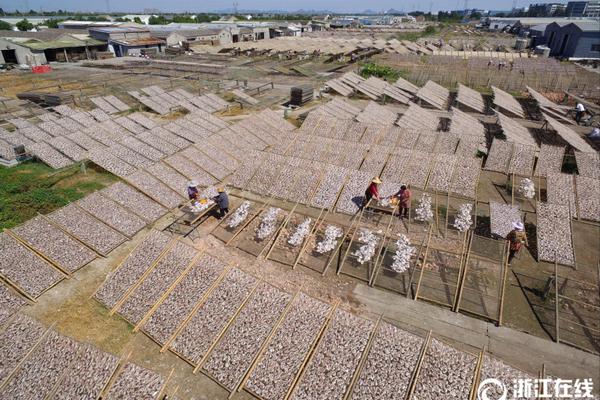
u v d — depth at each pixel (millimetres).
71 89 44906
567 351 11219
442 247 15336
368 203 17672
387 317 12383
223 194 16906
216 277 12680
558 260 14680
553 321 12203
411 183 20234
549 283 12734
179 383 10320
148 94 38219
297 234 15742
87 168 22484
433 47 82500
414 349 10344
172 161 21344
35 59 61688
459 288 13203
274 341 10953
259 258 14969
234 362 10664
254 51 75750
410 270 14141
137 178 19312
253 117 28609
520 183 20891
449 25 191500
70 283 13617
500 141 23797
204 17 161875
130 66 62750
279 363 10500
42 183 20281
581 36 70812
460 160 20969
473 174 20141
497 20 155750
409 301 12953
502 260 13750
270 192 19609
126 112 34844
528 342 11492
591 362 10891
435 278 13758
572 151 25484
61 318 12180
